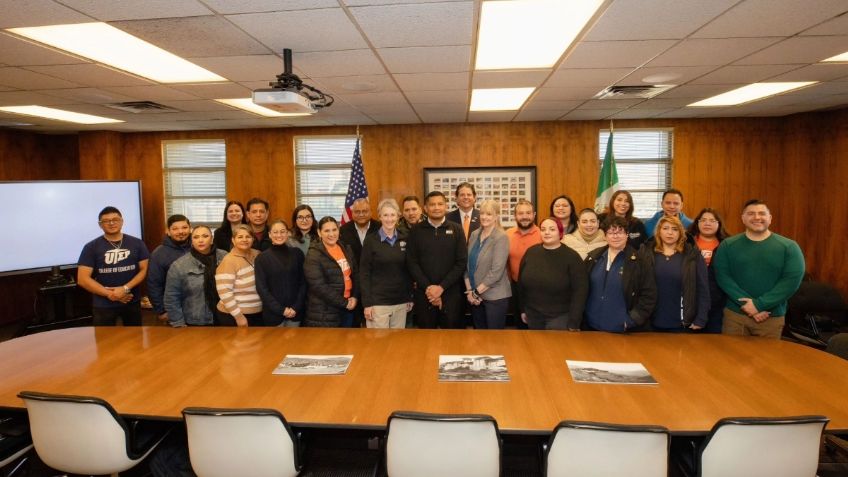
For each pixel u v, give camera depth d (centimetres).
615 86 405
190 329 284
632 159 606
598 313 270
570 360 221
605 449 147
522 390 188
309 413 171
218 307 320
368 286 328
